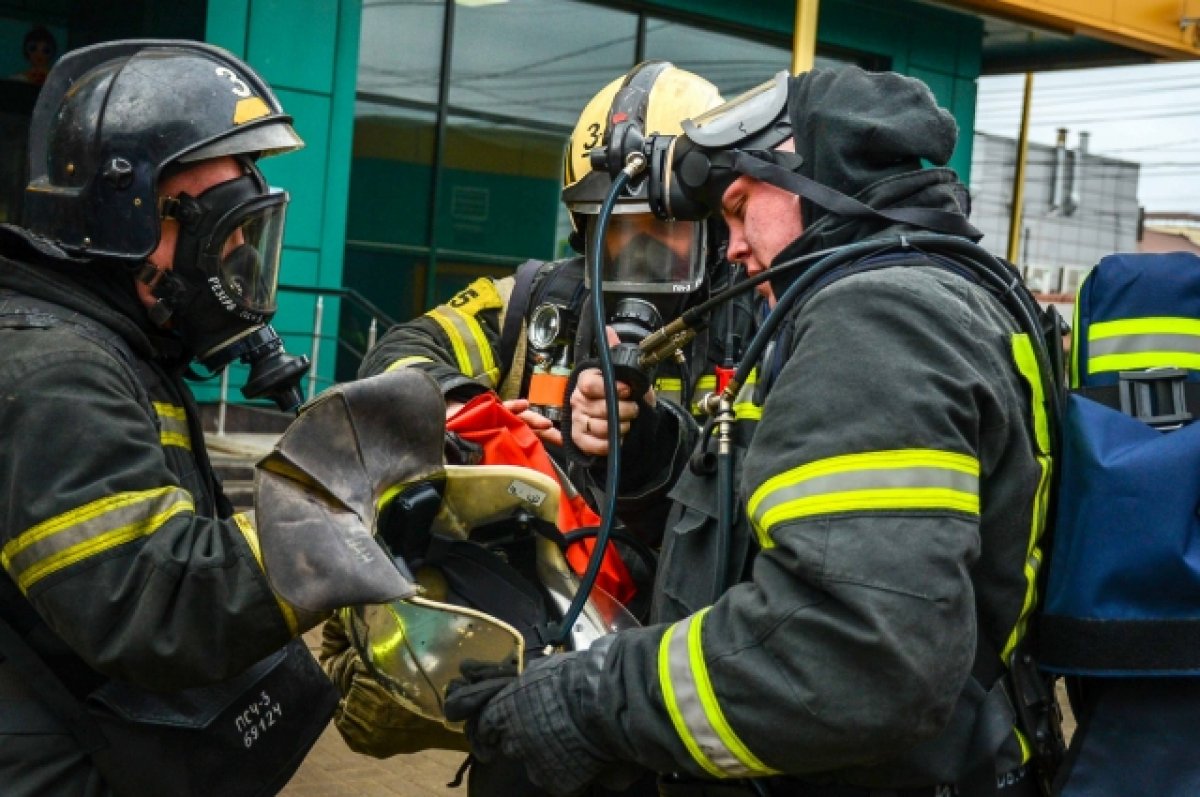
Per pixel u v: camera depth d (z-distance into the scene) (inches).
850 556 61.1
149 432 71.4
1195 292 73.3
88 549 67.2
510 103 433.4
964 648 61.8
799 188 74.0
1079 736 71.8
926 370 63.7
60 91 80.2
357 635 77.5
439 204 423.2
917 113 74.1
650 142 84.5
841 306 66.2
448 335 122.0
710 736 64.3
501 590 82.3
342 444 68.1
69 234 75.4
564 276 117.3
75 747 72.6
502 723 70.9
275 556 65.4
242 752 75.4
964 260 72.8
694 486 77.8
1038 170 1492.4
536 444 96.5
